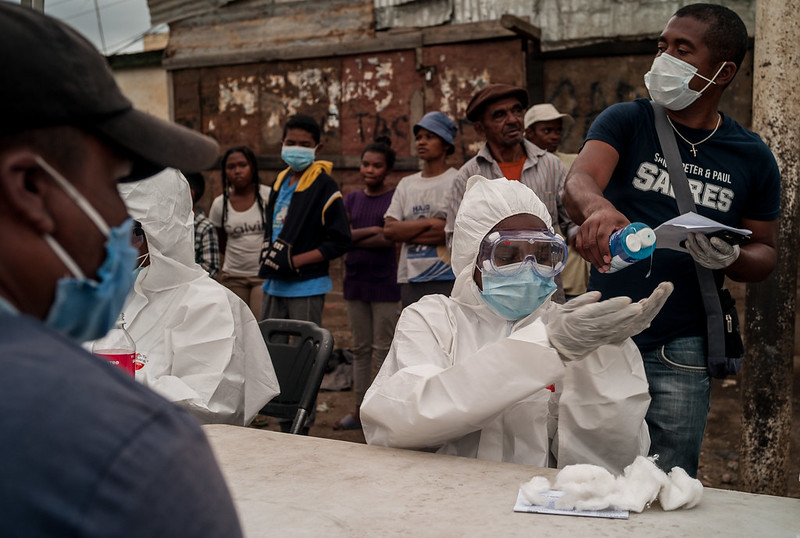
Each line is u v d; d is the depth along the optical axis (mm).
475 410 1687
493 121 3711
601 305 1577
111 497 511
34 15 613
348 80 9273
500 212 2023
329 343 2846
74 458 510
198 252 4609
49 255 633
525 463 1952
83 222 651
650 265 2195
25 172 611
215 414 2406
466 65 8516
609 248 1848
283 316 4367
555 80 8141
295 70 9578
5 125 590
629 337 1714
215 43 10117
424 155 4531
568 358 1651
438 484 1541
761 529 1332
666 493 1435
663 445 2346
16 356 542
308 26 9461
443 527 1319
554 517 1369
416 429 1752
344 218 4309
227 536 577
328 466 1651
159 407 572
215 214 5195
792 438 4312
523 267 1958
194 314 2561
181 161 741
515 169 3777
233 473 1601
